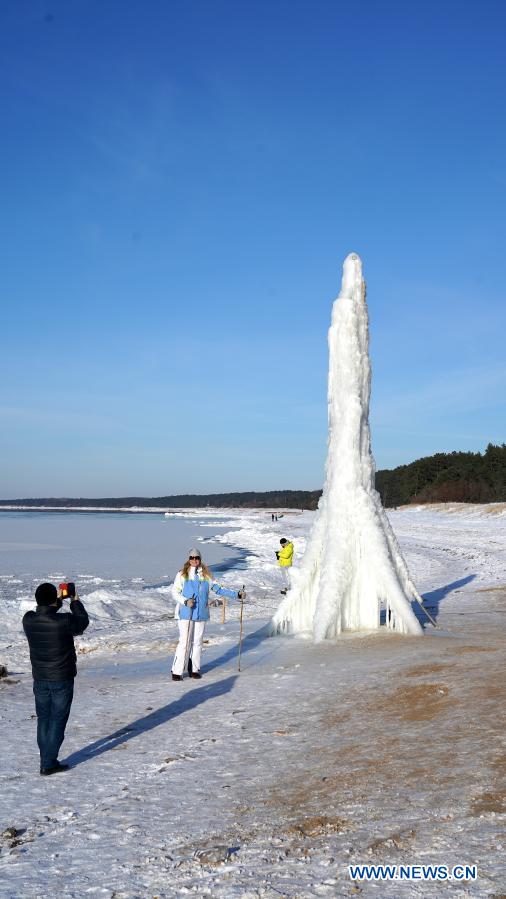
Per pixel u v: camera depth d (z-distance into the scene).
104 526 104.81
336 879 4.07
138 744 7.71
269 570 35.28
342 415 13.98
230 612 19.92
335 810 5.14
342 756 6.47
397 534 57.75
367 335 14.34
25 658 14.89
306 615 14.30
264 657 12.20
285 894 3.96
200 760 6.86
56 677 6.84
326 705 8.49
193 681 10.98
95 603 22.06
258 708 8.76
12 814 5.76
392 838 4.52
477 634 12.88
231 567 38.00
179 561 40.88
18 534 75.50
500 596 19.11
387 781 5.62
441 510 81.38
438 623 14.66
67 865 4.66
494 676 8.73
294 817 5.12
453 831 4.52
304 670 10.74
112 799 5.96
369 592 13.59
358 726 7.42
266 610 20.28
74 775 6.73
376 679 9.49
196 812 5.47
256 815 5.26
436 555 38.47
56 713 6.87
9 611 20.58
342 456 13.87
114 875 4.45
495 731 6.54
